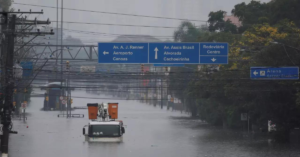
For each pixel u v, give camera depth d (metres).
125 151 58.59
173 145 67.44
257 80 68.44
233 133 89.81
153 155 55.34
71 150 59.66
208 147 65.12
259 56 63.06
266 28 74.38
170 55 54.22
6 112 50.94
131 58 54.22
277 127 74.06
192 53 54.38
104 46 54.16
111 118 72.00
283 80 64.06
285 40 61.94
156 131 93.94
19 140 74.44
